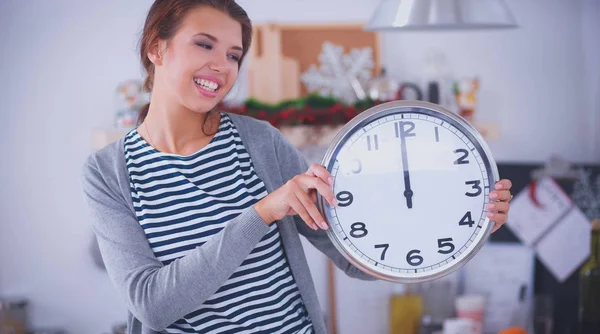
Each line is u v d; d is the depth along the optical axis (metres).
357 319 3.14
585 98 3.23
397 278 1.42
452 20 2.02
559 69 3.21
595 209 3.16
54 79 2.91
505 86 3.19
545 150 3.23
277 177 1.54
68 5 2.90
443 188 1.43
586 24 3.20
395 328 3.09
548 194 3.16
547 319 3.08
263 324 1.46
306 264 1.54
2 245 2.91
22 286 2.93
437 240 1.43
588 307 2.90
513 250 3.16
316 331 1.55
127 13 2.94
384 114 1.43
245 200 1.48
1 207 2.90
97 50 2.93
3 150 2.89
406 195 1.42
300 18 3.04
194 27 1.41
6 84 2.88
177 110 1.48
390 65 3.10
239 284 1.45
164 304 1.35
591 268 2.90
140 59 1.59
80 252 2.96
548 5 3.18
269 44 2.99
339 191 1.42
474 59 3.16
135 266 1.41
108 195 1.47
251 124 1.58
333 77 3.04
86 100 2.93
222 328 1.45
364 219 1.42
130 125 2.76
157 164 1.48
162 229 1.45
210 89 1.44
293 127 2.80
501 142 3.21
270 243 1.49
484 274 3.16
